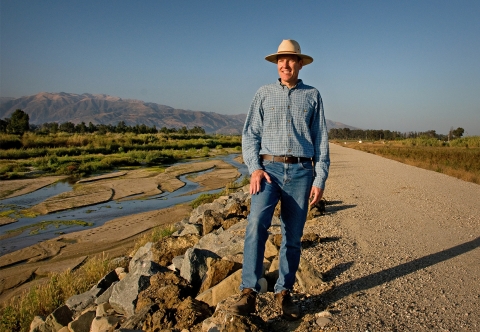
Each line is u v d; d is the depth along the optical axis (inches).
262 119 120.5
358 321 118.9
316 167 119.6
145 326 134.2
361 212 315.9
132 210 618.5
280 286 121.2
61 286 263.7
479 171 696.4
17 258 390.0
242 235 228.8
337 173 704.4
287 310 119.1
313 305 133.1
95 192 773.9
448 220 282.8
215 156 1779.0
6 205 665.0
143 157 1473.9
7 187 843.4
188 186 860.6
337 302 134.0
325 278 158.4
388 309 127.8
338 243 214.7
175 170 1151.6
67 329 190.1
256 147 119.6
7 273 351.3
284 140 115.5
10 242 453.1
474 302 134.4
